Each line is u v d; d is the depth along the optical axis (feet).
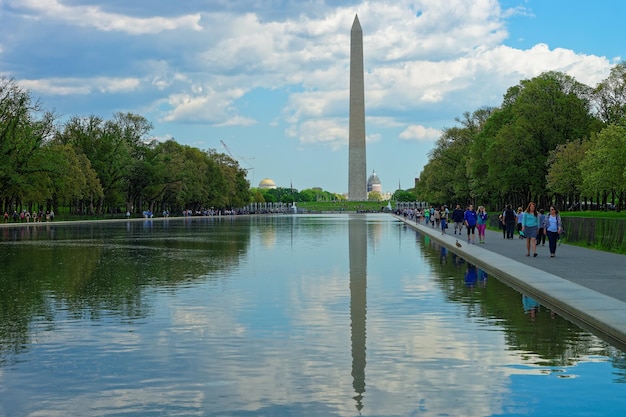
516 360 39.11
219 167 531.91
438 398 31.83
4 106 287.89
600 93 246.27
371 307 58.29
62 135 383.04
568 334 46.47
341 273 86.17
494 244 144.15
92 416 29.55
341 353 40.93
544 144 248.73
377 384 34.27
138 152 415.23
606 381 34.65
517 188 262.26
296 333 47.01
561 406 30.68
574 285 68.08
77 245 145.89
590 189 207.92
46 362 39.06
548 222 107.04
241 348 42.42
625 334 43.14
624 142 187.93
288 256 114.21
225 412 30.04
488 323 50.67
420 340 44.57
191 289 70.38
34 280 78.64
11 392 33.22
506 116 288.92
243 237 180.14
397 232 209.97
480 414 29.63
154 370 37.19
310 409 30.37
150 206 461.37
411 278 80.64
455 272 87.86
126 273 86.33
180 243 152.97
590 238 135.33
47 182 301.43
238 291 68.69
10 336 46.37
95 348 42.60
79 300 62.59
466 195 352.69
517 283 73.82
